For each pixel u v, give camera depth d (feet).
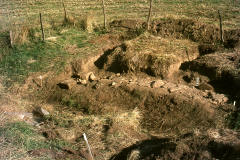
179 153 14.74
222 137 15.72
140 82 24.29
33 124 21.02
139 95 22.95
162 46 27.71
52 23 41.14
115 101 23.54
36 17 47.91
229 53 25.61
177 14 43.83
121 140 18.37
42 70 28.99
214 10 44.73
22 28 37.37
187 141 15.71
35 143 17.44
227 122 18.56
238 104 19.66
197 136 16.29
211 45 27.86
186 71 25.14
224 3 49.34
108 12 48.98
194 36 29.55
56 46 33.53
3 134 17.99
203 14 42.91
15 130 18.60
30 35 36.94
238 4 47.93
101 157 16.66
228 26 34.55
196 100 20.72
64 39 35.27
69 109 24.16
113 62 27.91
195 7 47.96
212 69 23.57
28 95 26.61
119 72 27.37
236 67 22.90
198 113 19.85
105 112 22.43
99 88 24.89
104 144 18.06
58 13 50.42
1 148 16.60
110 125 20.07
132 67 26.08
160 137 19.07
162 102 21.89
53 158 16.10
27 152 16.46
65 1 61.21
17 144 17.08
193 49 27.66
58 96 25.96
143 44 28.22
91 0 60.95
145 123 20.95
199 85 22.53
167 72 24.85
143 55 26.03
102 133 19.27
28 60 31.12
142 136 19.29
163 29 31.99
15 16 50.14
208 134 16.19
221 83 23.00
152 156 15.42
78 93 25.18
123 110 22.35
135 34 33.47
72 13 48.98
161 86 23.11
